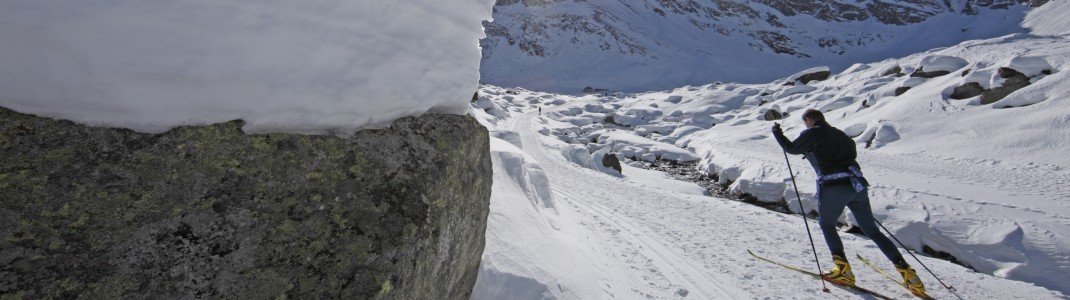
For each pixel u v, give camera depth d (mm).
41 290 1059
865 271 4617
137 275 1153
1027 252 6422
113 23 1140
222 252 1247
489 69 99438
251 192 1354
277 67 1357
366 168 1537
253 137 1435
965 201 8430
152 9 1164
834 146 3801
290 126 1480
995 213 7648
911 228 7785
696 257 4812
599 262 3766
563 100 55469
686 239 5734
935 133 18125
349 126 1578
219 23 1243
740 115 34812
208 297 1182
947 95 21125
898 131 19500
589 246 4211
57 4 1091
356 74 1504
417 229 1500
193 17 1211
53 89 1181
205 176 1327
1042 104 16812
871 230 3842
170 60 1218
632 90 84125
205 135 1367
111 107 1244
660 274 3992
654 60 98062
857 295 3807
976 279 4582
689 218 7469
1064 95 16609
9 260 1069
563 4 121062
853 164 3770
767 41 114938
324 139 1537
